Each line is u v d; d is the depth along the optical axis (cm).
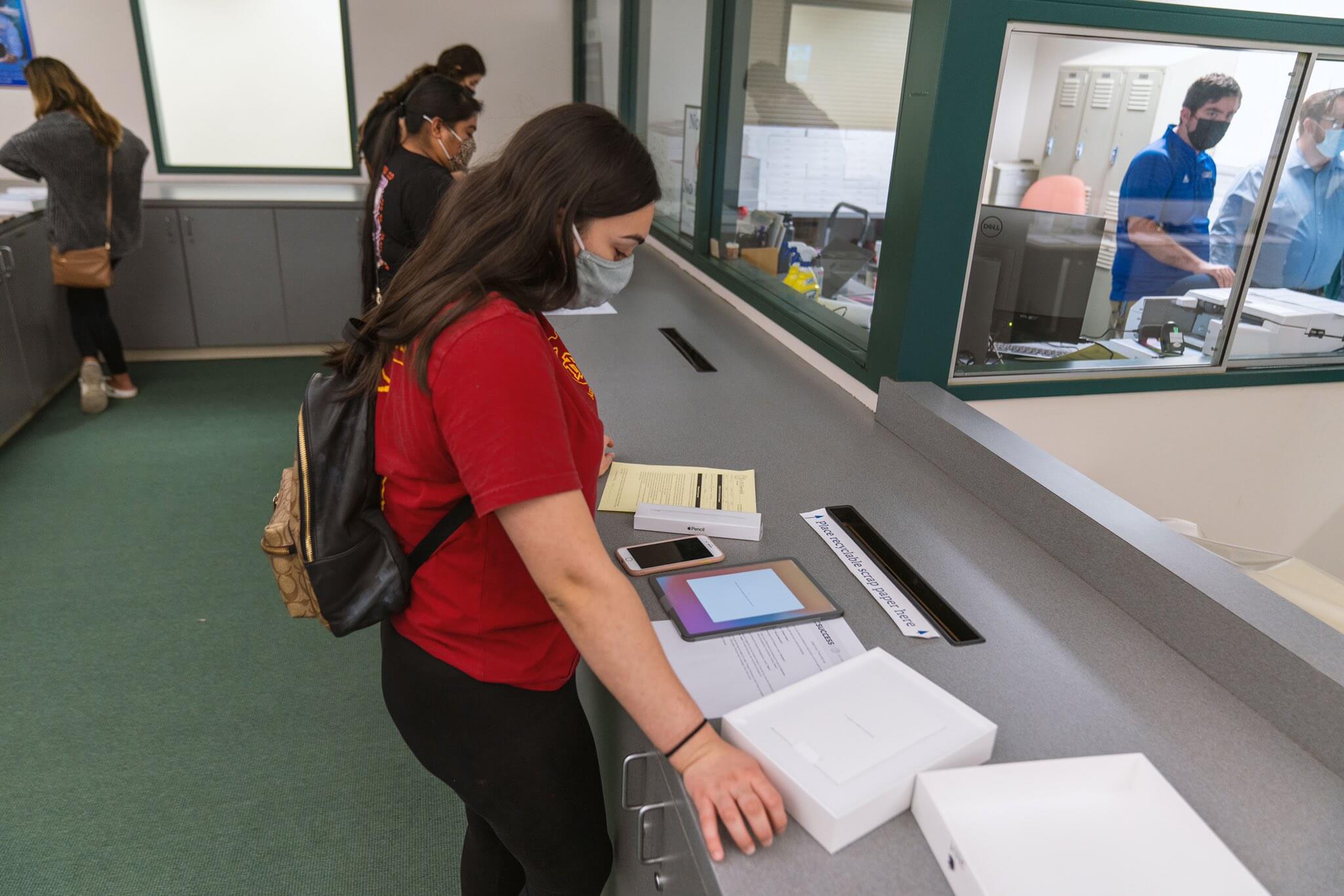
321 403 90
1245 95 189
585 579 75
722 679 100
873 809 77
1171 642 113
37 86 329
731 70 284
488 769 100
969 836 76
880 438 181
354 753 190
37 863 159
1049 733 96
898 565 130
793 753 82
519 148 83
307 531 90
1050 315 198
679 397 200
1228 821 84
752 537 136
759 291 264
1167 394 219
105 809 172
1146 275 203
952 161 172
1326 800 87
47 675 209
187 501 298
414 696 99
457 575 92
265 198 422
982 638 112
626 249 91
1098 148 181
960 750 83
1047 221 186
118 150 347
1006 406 204
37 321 358
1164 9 174
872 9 211
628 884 122
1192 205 199
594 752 110
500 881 129
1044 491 136
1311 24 183
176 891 156
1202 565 113
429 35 460
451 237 84
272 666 216
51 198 336
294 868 162
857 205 226
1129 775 81
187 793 177
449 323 77
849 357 206
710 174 303
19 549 263
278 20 441
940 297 182
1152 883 72
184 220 416
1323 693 92
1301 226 209
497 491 73
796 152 247
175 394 396
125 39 425
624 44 392
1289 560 146
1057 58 171
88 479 311
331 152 473
